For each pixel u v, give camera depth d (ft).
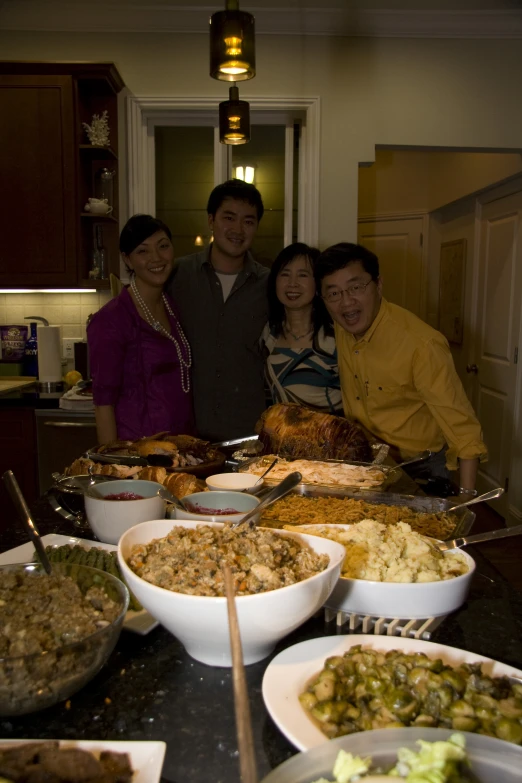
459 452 6.39
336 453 5.99
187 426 8.34
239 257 8.89
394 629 3.05
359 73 12.21
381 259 19.11
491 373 14.82
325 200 12.49
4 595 2.85
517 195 13.34
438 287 18.26
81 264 11.85
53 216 11.57
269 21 11.89
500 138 12.44
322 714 2.30
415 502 4.66
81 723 2.46
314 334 7.79
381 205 18.84
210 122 12.56
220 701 2.60
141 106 12.19
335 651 2.72
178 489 4.55
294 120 12.61
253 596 2.50
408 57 12.20
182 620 2.59
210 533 3.10
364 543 3.55
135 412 7.93
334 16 11.86
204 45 12.05
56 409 10.91
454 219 17.01
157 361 7.95
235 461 6.01
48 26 11.89
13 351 12.96
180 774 2.20
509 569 11.00
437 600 3.13
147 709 2.55
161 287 8.07
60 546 3.84
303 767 2.02
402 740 2.12
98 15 11.79
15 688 2.33
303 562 2.99
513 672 2.58
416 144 12.41
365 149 12.38
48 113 11.32
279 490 3.70
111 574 3.24
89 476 4.93
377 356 6.72
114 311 7.77
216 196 8.51
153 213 12.76
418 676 2.45
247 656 2.79
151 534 3.29
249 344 8.99
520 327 13.28
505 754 2.06
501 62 12.26
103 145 11.61
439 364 6.39
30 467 11.07
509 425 13.91
